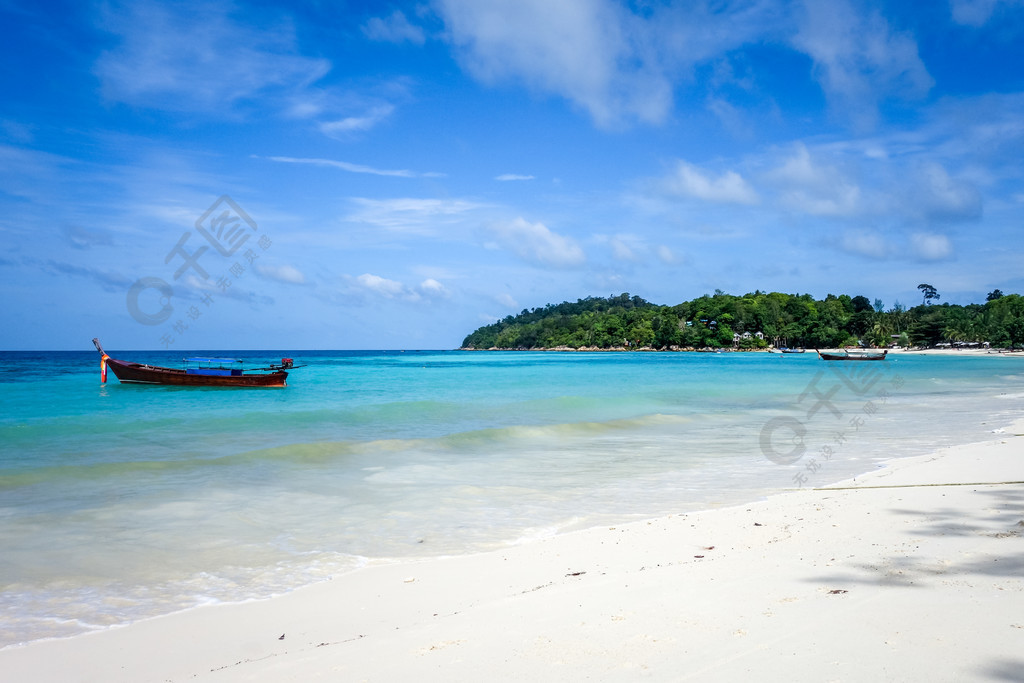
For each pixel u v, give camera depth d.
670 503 11.00
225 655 5.41
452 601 6.49
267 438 18.77
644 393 35.59
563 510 10.59
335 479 13.06
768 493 11.62
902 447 16.88
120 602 6.79
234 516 10.20
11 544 8.73
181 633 5.95
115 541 8.89
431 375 57.72
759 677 3.90
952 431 20.00
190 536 9.13
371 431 20.36
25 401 29.97
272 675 4.72
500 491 12.00
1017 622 4.45
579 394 34.34
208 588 7.18
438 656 4.80
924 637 4.31
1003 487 10.23
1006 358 117.50
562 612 5.63
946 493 9.98
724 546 7.77
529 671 4.34
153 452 16.25
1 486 12.23
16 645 5.74
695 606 5.45
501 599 6.31
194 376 38.38
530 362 110.81
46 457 15.48
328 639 5.64
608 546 8.23
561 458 15.61
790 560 6.77
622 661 4.37
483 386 41.41
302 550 8.53
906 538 7.28
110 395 33.50
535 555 8.02
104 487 12.21
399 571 7.62
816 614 4.96
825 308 191.88
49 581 7.42
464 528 9.55
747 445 17.64
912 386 43.50
